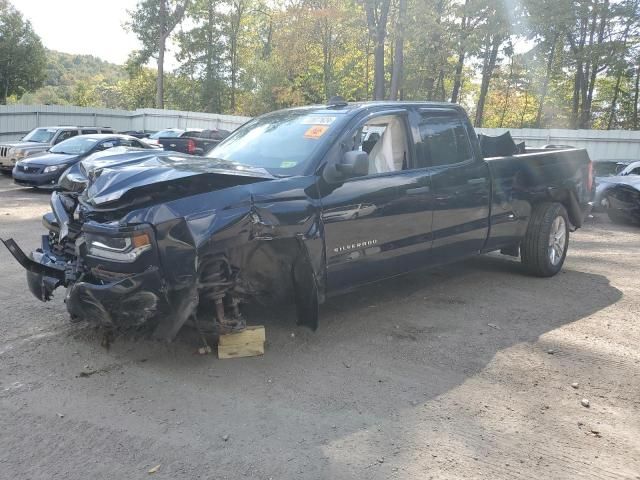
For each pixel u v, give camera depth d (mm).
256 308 5020
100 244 3609
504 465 2930
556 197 6688
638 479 2840
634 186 11438
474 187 5551
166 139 18484
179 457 2943
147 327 4074
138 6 44000
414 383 3842
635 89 38406
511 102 40875
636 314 5383
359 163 4242
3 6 46906
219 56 48625
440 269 6973
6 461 2881
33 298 5387
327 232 4219
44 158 14375
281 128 5004
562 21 23625
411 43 25109
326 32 35250
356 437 3160
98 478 2762
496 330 4875
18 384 3686
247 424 3275
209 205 3590
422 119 5289
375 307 5406
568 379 3965
